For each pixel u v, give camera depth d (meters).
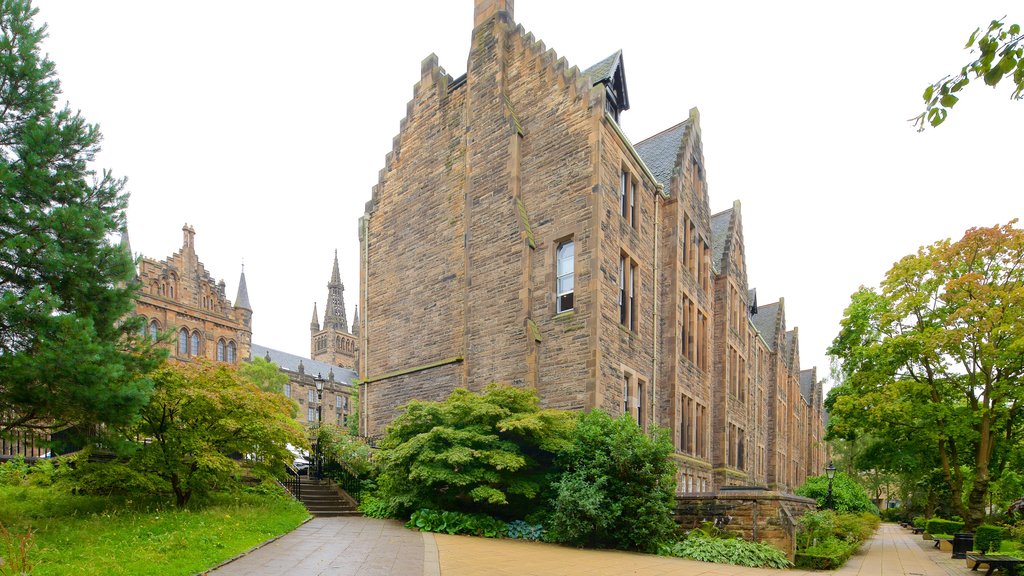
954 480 25.58
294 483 20.28
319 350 125.56
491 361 20.45
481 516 16.30
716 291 30.97
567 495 14.68
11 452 18.55
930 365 25.25
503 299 20.48
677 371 23.19
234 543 11.26
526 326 19.56
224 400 15.24
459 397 18.16
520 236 20.31
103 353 11.89
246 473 17.75
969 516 23.92
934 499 37.44
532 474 16.75
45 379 11.21
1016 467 27.30
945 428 23.64
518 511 16.72
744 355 34.56
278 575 9.30
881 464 29.61
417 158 25.42
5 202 11.88
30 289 12.13
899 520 46.12
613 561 12.97
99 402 11.50
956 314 23.02
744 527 15.75
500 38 22.39
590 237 18.80
